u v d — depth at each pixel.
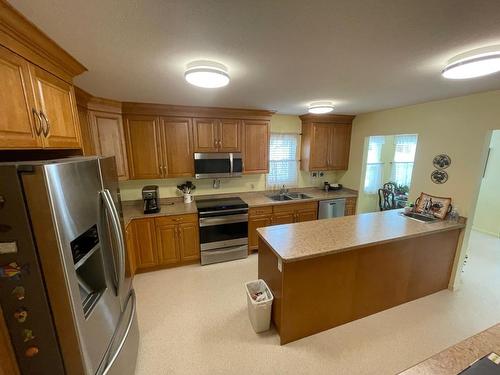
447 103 2.71
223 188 4.03
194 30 1.18
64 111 1.52
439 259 2.61
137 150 3.11
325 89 2.32
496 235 4.41
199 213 3.20
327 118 4.12
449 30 1.17
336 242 2.08
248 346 2.00
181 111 3.19
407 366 1.82
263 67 1.70
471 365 0.88
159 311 2.43
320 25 1.13
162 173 3.26
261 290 2.30
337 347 1.98
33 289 0.99
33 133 1.21
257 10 1.01
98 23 1.10
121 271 1.46
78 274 1.30
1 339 1.00
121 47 1.36
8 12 0.97
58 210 0.97
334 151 4.32
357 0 0.93
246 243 3.53
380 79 1.99
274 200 3.84
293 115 4.24
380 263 2.26
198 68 1.55
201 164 3.37
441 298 2.60
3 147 1.02
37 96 1.24
